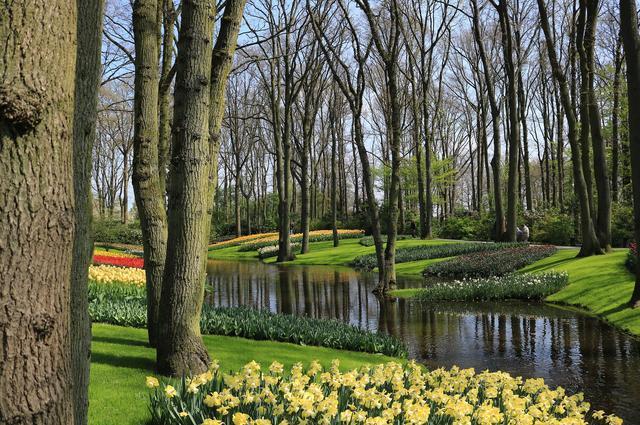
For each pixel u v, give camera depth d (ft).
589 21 61.82
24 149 6.07
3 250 5.90
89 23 11.34
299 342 30.25
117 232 161.27
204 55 20.02
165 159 30.81
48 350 6.17
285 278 78.79
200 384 14.60
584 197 66.74
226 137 188.14
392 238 59.67
